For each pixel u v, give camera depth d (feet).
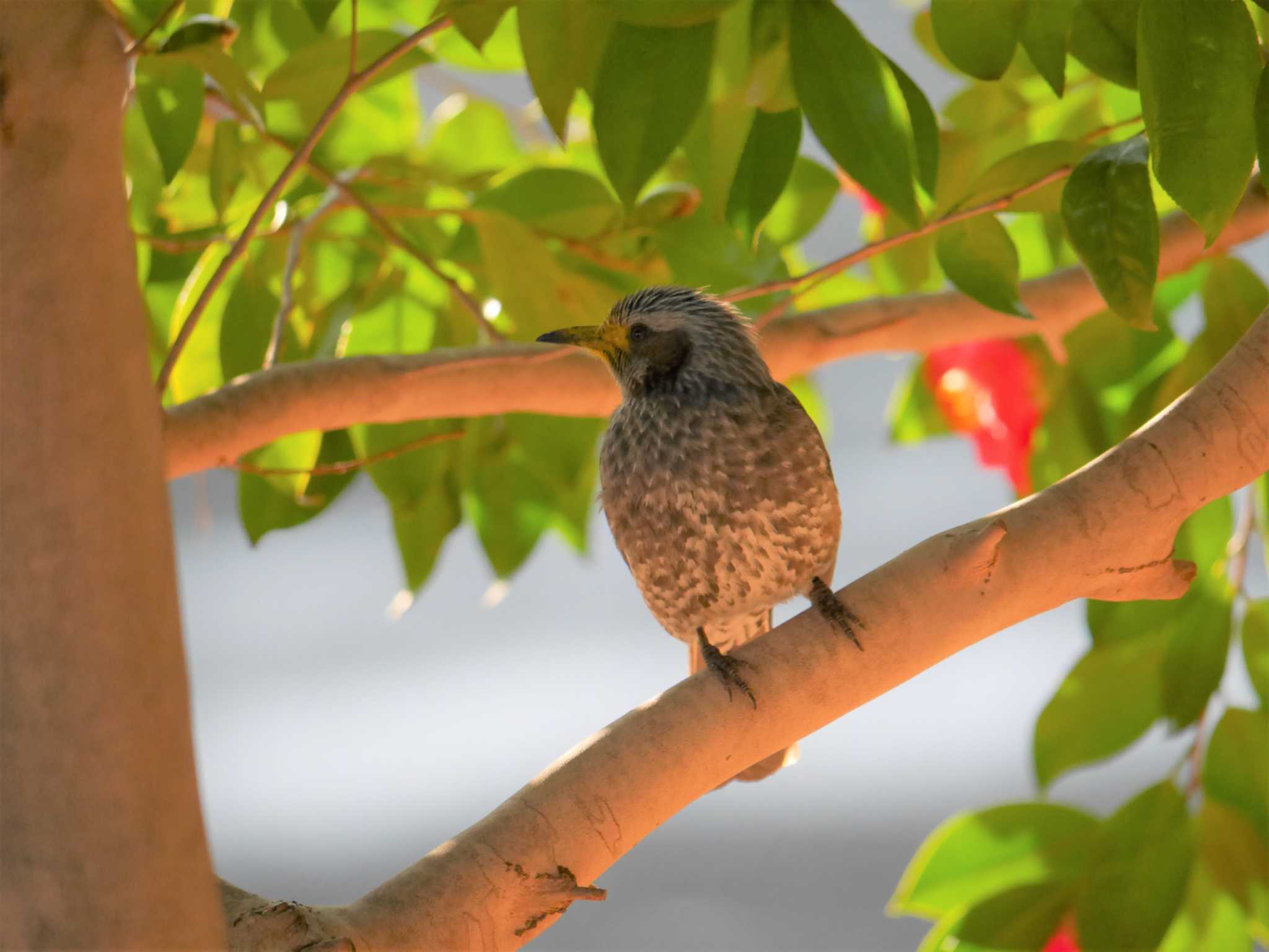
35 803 9.13
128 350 9.27
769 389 20.76
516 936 12.89
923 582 14.55
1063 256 25.05
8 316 8.96
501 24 24.11
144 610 9.25
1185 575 15.24
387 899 12.55
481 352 20.21
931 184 17.22
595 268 24.73
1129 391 26.71
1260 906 21.22
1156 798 21.45
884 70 17.49
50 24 8.84
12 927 9.21
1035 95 24.41
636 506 21.04
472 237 23.24
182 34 16.84
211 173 21.21
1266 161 13.64
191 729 9.61
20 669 9.12
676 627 22.06
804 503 20.38
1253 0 15.10
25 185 8.91
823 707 14.48
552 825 13.16
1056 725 23.16
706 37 16.16
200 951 9.48
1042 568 14.53
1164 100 14.02
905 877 22.15
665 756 13.78
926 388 28.04
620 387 21.70
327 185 23.54
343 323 25.49
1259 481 23.27
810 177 25.49
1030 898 21.27
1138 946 20.52
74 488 9.04
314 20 18.93
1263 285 22.40
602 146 16.30
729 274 23.27
